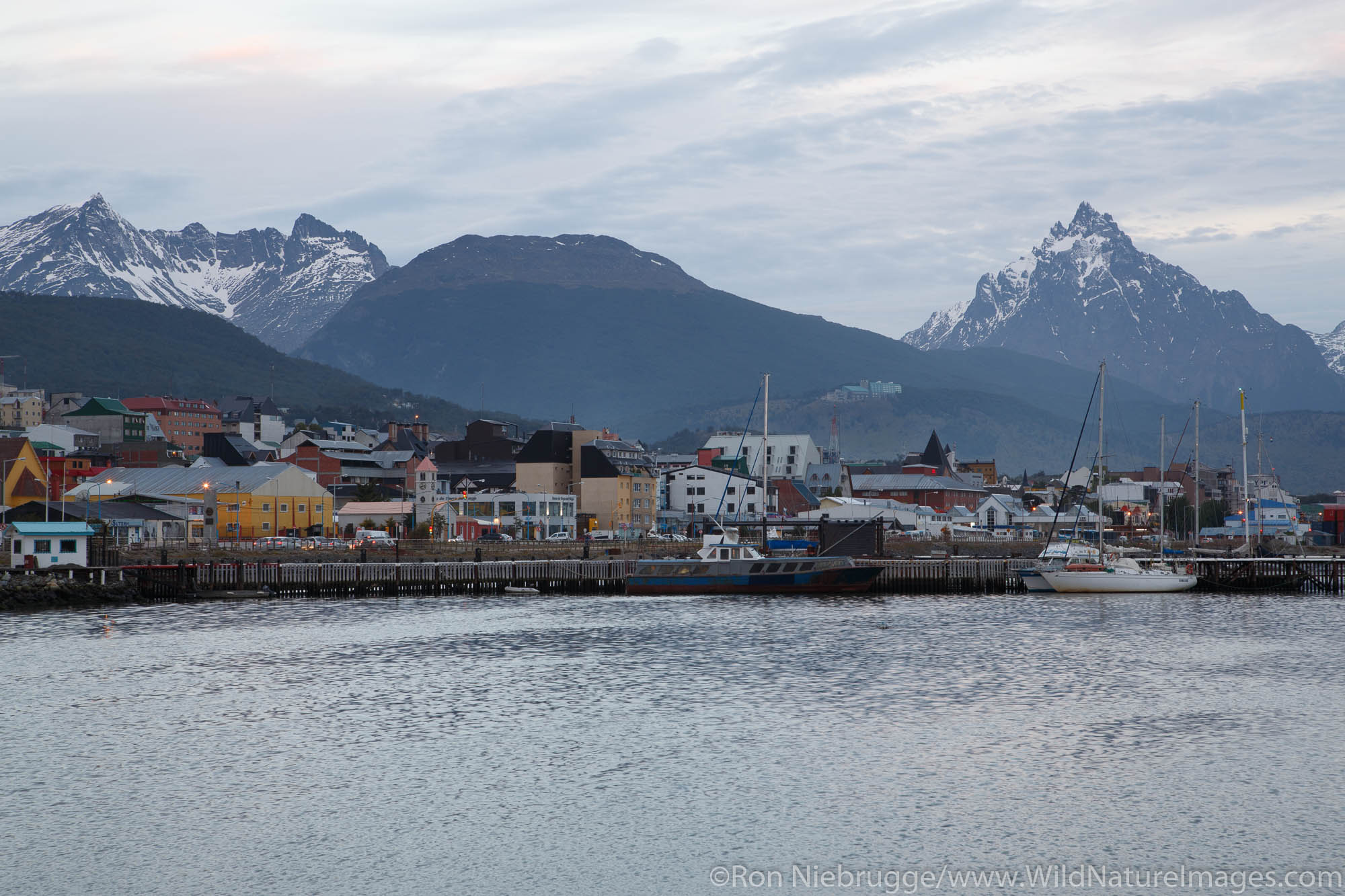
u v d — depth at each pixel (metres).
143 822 53.22
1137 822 52.81
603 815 54.03
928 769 60.59
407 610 125.25
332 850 50.22
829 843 50.72
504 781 58.91
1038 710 73.19
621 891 46.34
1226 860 48.72
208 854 49.75
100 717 71.62
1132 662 90.88
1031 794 56.56
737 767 61.09
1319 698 76.88
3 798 56.34
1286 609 130.38
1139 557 177.62
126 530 171.88
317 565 141.88
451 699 77.00
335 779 59.28
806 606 132.00
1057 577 149.62
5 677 83.44
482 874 47.84
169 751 64.19
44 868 48.25
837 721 70.50
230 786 58.12
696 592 146.62
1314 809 54.25
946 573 153.38
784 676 85.25
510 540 194.38
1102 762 61.50
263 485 195.25
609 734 67.69
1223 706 74.44
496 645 99.62
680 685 81.75
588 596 144.62
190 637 102.75
